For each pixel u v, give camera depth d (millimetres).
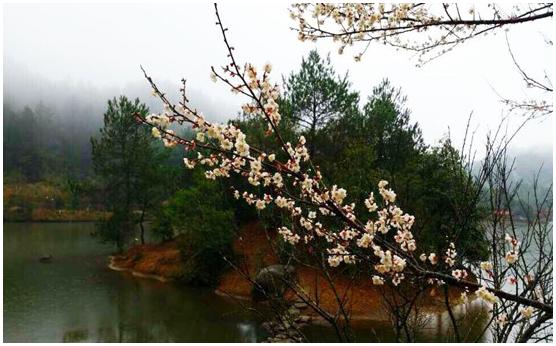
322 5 3424
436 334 5930
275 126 2703
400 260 2564
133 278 18156
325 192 2725
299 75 17922
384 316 6238
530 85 3477
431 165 9820
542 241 3072
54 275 18203
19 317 12641
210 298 14953
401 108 17938
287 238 3775
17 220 40156
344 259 2924
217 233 15711
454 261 3197
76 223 39281
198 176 17641
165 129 2578
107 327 11961
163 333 11523
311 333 9992
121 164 23469
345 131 17484
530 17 3072
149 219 28828
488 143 3334
